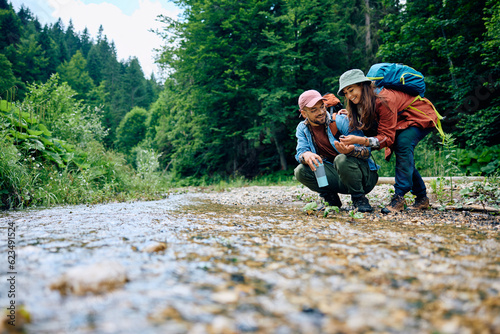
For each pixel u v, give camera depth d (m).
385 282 0.99
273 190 7.09
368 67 14.14
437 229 2.03
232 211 3.28
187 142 16.08
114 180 6.52
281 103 12.85
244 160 15.88
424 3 10.64
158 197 5.66
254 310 0.79
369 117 2.59
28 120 5.49
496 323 0.71
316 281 1.00
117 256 1.29
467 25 9.70
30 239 1.65
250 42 13.42
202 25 13.10
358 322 0.72
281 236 1.78
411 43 10.30
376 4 15.14
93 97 43.66
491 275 1.05
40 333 0.65
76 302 0.82
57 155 5.45
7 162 4.06
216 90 13.70
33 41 43.66
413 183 3.04
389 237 1.74
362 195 2.89
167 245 1.52
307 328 0.69
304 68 12.31
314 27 12.86
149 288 0.92
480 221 2.36
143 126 40.19
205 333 0.66
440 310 0.78
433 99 11.15
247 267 1.16
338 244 1.56
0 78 26.22
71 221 2.38
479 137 8.51
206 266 1.17
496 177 3.86
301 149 2.98
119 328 0.68
